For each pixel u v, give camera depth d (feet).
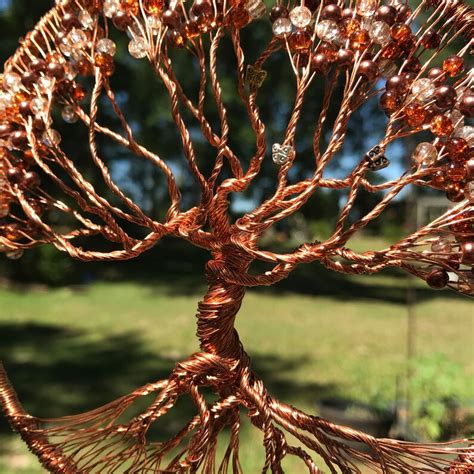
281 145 0.77
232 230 0.80
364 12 0.77
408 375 2.48
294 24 0.78
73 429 0.83
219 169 0.80
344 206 0.73
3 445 2.19
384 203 0.73
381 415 2.24
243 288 0.81
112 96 0.84
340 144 0.76
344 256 0.73
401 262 0.76
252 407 0.82
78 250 0.81
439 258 0.74
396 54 0.78
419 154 0.73
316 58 0.77
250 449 2.22
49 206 0.87
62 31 0.86
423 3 0.79
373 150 0.73
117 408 0.82
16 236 0.87
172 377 0.80
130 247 0.81
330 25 0.77
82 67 0.85
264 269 6.61
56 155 0.82
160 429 2.39
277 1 0.82
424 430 2.11
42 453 0.81
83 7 0.87
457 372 2.35
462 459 0.75
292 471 2.02
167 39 0.82
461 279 0.74
